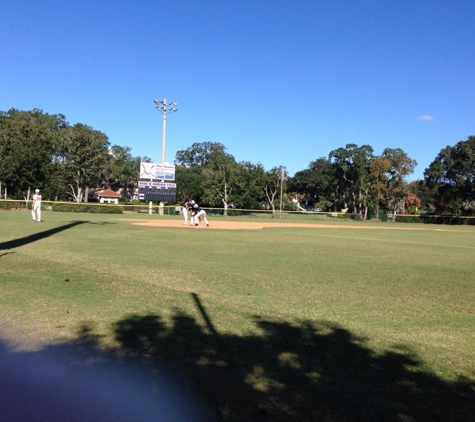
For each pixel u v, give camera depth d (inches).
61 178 2581.2
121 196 3996.1
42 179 2509.8
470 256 668.7
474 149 2773.1
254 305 291.4
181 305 282.0
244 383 167.2
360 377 176.4
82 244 628.4
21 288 316.8
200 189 3415.4
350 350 207.8
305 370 181.2
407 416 146.3
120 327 230.8
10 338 212.2
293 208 3575.3
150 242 701.3
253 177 3036.4
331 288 362.9
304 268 472.7
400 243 894.4
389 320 266.7
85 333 220.2
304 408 149.6
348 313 280.1
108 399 154.3
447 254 690.2
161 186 2127.2
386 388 167.0
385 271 473.4
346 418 143.8
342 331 238.8
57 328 227.5
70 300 285.1
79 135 2561.5
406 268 504.4
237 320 251.6
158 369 178.1
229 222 1593.3
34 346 202.1
